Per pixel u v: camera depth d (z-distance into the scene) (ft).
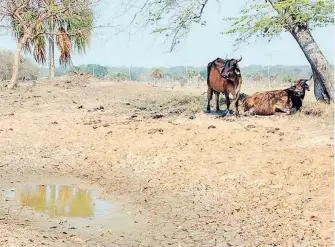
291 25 53.67
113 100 75.31
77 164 40.09
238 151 38.34
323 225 24.12
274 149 38.01
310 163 33.30
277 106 51.29
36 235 23.45
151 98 77.10
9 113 61.67
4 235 22.08
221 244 23.70
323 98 56.29
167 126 48.37
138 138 44.32
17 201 31.48
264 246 22.97
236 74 50.44
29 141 46.98
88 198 32.14
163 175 35.14
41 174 37.93
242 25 52.11
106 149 42.55
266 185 30.68
